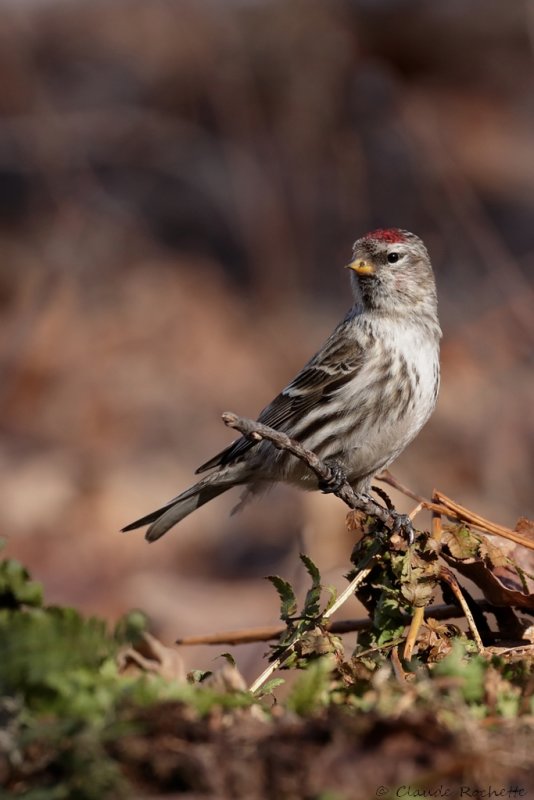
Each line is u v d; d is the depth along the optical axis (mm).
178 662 4191
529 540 5207
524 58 23594
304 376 7648
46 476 12617
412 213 17391
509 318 14797
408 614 4934
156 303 16375
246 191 17750
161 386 14672
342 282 16875
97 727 3516
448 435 12891
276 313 16234
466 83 22938
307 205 17547
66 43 23453
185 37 20875
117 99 20859
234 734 3596
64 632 3807
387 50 22703
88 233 17734
